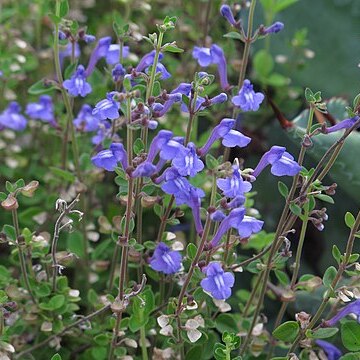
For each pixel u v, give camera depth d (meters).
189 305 0.58
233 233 0.65
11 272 0.68
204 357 0.62
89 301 0.67
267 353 0.65
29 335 0.65
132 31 0.67
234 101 0.62
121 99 0.54
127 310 0.64
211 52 0.64
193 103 0.57
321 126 0.58
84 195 0.67
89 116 0.70
